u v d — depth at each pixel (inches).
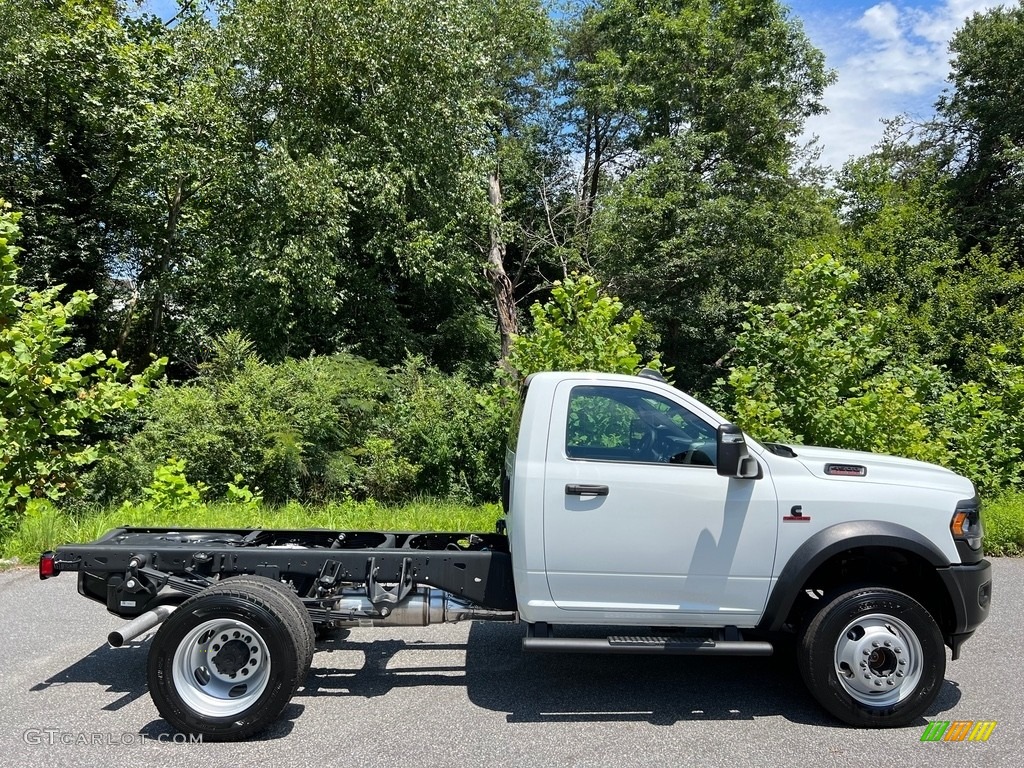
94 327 715.4
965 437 405.1
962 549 175.8
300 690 187.0
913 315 660.7
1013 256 853.8
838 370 384.8
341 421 491.2
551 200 1020.5
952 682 193.5
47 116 644.1
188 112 594.9
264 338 607.8
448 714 173.2
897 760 151.5
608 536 173.3
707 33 803.4
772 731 165.3
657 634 185.0
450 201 683.4
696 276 748.0
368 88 638.5
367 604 187.2
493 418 457.4
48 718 167.8
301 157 601.6
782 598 172.2
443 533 214.2
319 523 342.6
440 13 644.1
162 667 157.0
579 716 172.9
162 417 435.8
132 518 330.3
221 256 631.8
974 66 950.4
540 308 405.7
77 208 698.2
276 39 609.0
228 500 394.9
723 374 783.1
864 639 168.1
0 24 575.8
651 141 851.4
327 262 585.6
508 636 231.0
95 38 586.9
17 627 225.1
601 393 181.8
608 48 959.6
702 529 173.9
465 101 678.5
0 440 315.0
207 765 146.7
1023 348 556.7
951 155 984.3
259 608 159.3
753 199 783.7
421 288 735.7
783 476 177.5
